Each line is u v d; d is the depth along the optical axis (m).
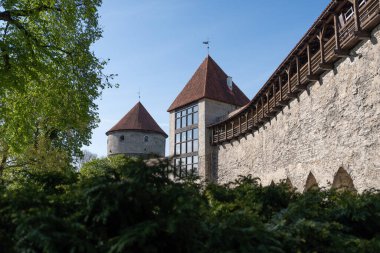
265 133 22.05
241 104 36.69
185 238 3.10
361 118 11.44
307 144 15.80
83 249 2.84
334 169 13.20
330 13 12.69
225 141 30.56
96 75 18.14
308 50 15.12
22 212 3.10
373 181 10.65
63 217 3.44
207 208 4.44
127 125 47.34
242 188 5.86
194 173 5.11
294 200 5.57
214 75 37.00
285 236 3.53
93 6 17.14
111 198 3.19
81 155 22.58
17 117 16.06
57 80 16.61
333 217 4.60
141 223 3.05
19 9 14.08
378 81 10.49
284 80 20.34
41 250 2.96
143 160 3.43
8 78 13.09
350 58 12.20
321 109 14.50
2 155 18.45
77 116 18.00
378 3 10.21
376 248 3.66
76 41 17.58
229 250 3.08
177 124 37.41
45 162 18.48
